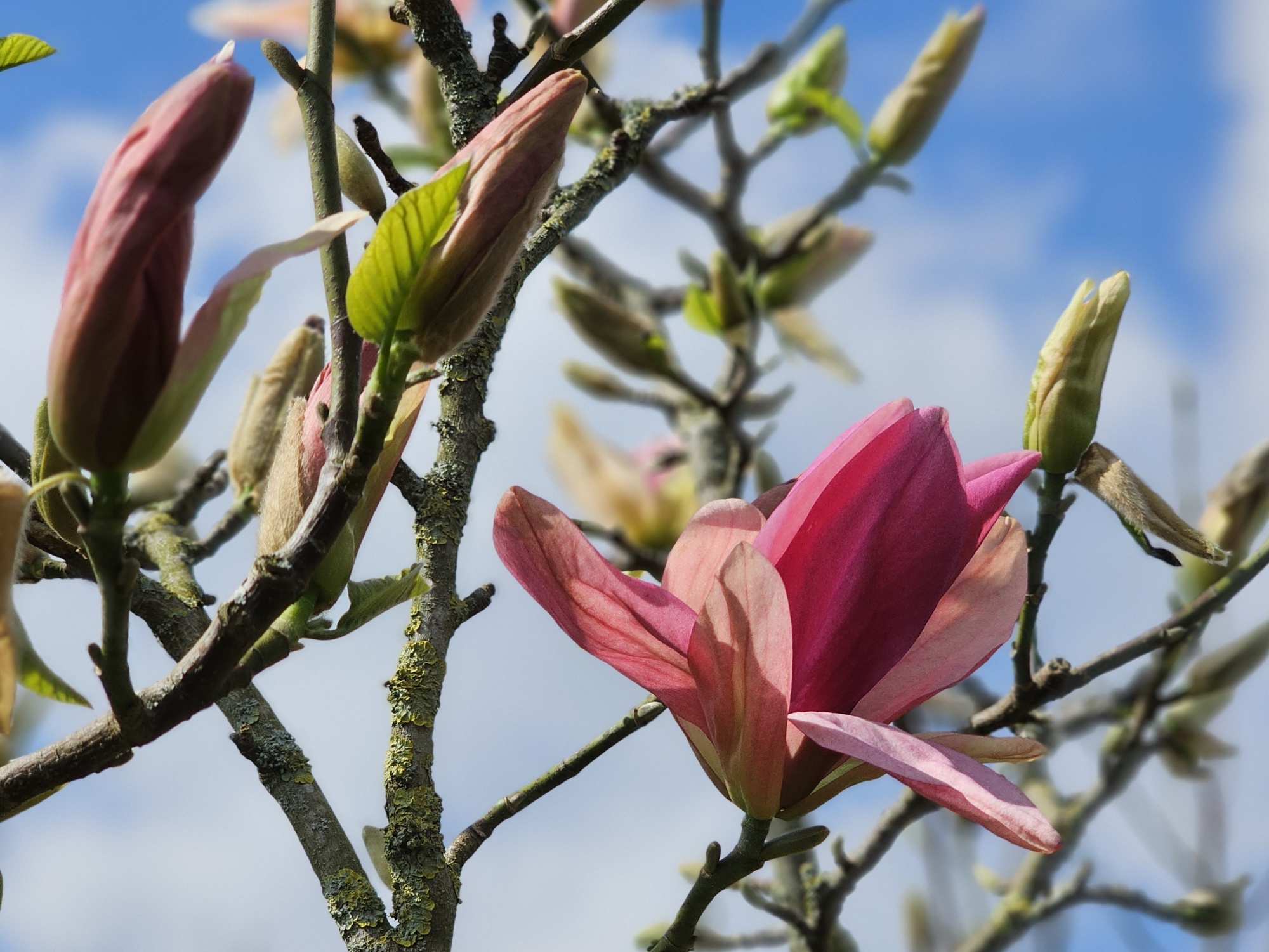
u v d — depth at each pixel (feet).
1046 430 3.20
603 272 6.84
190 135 2.49
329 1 2.80
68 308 2.48
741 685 2.71
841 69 6.32
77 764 2.62
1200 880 4.54
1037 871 4.67
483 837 2.98
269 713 3.12
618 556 5.28
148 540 3.50
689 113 3.43
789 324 6.43
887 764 2.64
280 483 2.73
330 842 3.00
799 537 2.76
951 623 2.87
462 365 3.15
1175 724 4.57
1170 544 3.17
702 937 4.61
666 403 6.60
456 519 3.08
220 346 2.52
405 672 2.99
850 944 4.27
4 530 2.55
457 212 2.58
